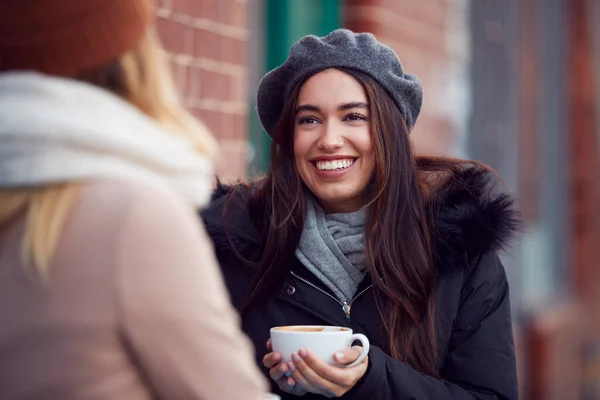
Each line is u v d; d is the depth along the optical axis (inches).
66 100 60.0
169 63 146.9
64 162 59.5
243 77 167.9
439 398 100.3
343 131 106.1
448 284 108.7
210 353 61.7
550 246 355.3
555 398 332.8
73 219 60.3
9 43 62.0
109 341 59.3
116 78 65.3
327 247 107.8
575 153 383.6
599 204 408.5
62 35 62.1
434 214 110.3
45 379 58.4
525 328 313.7
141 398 60.7
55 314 58.7
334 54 106.1
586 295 393.7
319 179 107.2
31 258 59.2
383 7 213.5
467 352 107.3
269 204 111.0
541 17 342.0
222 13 161.2
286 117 109.0
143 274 59.9
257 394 64.9
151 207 61.2
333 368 93.4
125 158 61.6
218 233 110.0
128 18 64.0
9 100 59.6
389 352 105.5
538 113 339.0
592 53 397.4
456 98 253.3
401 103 109.4
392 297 104.8
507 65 296.5
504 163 293.7
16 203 60.3
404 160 107.9
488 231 108.0
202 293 61.9
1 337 58.7
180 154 64.4
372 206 107.7
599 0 403.2
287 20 209.6
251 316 108.7
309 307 107.3
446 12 249.0
